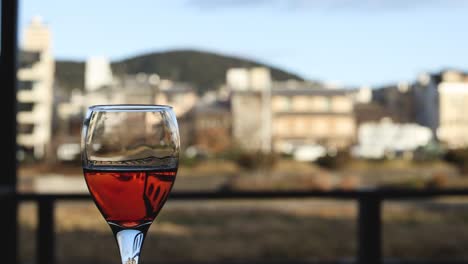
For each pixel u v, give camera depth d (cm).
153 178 65
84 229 962
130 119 66
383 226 1095
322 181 2328
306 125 5112
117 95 4025
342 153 3309
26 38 4231
